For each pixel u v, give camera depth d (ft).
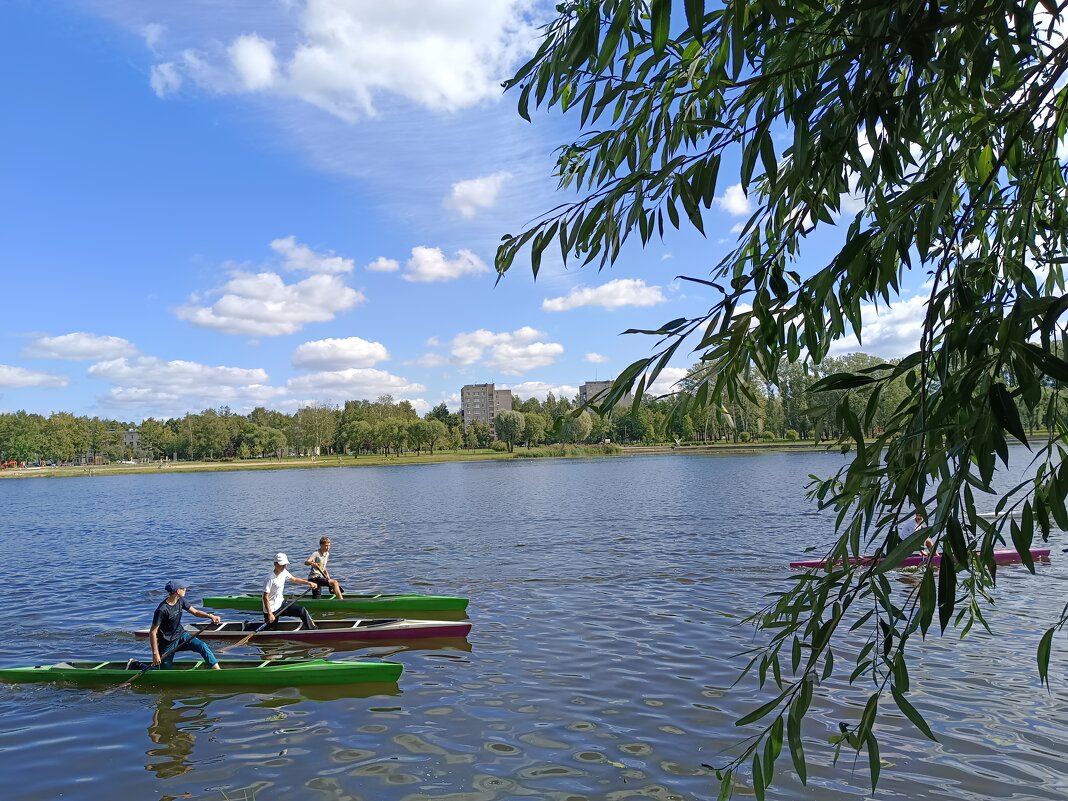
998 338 5.91
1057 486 5.99
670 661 36.78
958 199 9.31
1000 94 7.47
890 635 6.72
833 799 22.84
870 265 7.44
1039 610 42.83
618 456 391.24
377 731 29.89
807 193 7.23
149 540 100.73
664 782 24.52
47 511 162.81
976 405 6.05
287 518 127.44
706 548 71.77
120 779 26.53
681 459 312.71
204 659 37.58
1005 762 24.72
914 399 7.23
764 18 6.48
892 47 6.23
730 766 7.77
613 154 8.54
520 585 57.82
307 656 41.57
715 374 7.95
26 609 55.93
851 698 30.27
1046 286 10.02
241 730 30.60
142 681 36.47
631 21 7.47
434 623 44.32
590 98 8.26
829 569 7.80
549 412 553.64
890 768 24.57
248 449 554.46
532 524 99.50
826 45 7.68
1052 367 5.26
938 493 6.12
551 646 40.45
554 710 31.07
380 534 96.43
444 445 547.90
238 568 73.87
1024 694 30.35
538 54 8.41
